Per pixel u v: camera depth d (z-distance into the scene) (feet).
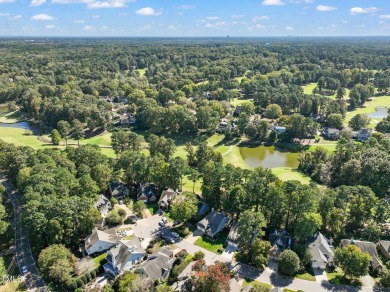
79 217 279.49
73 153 399.44
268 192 283.79
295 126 555.69
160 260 240.73
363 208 284.00
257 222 254.47
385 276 226.99
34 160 370.32
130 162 372.38
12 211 325.42
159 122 588.91
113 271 241.76
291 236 274.77
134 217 315.37
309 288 227.61
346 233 285.64
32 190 303.27
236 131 578.66
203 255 254.06
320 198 290.97
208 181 331.57
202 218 310.65
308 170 434.71
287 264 235.61
